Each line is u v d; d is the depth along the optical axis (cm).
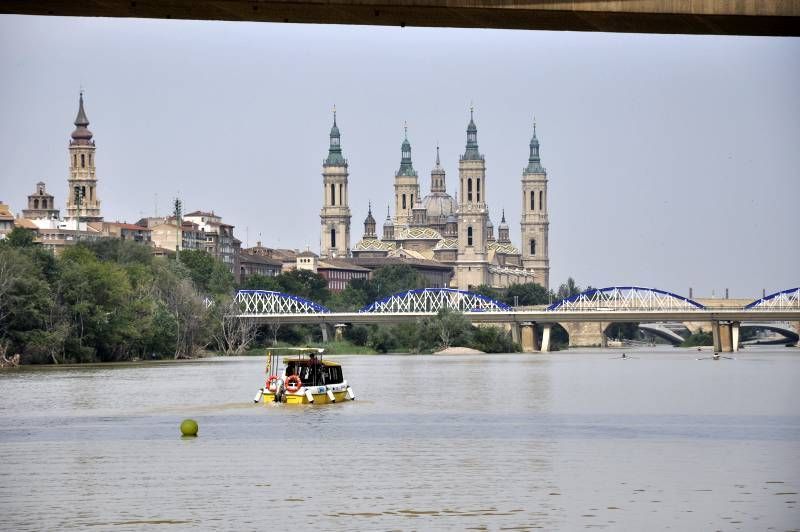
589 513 10425
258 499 10994
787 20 9988
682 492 11300
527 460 13100
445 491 11344
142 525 10019
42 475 12194
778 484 11694
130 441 14650
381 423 16588
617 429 16000
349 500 10938
